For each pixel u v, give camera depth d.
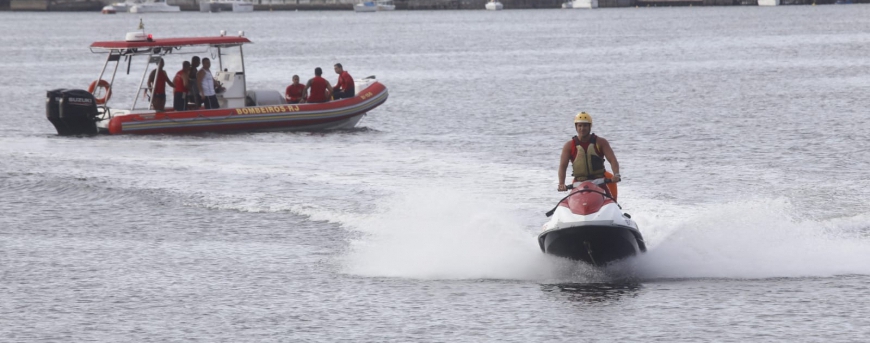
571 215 39.19
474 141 85.56
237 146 83.38
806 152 74.19
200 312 36.41
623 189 59.66
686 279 39.72
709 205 54.38
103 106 94.56
